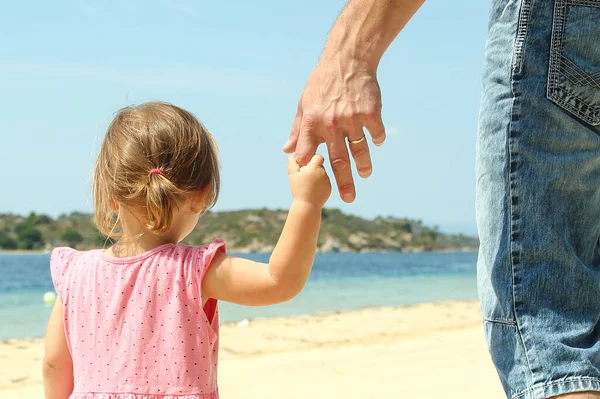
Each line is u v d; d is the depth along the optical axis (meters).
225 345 6.77
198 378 1.94
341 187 1.93
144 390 1.92
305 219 1.93
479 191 1.74
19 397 4.54
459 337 6.85
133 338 1.95
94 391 1.94
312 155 1.95
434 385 4.45
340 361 5.55
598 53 1.61
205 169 2.18
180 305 1.96
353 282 23.52
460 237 106.12
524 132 1.64
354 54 1.88
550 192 1.63
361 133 1.89
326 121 1.89
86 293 2.03
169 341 1.94
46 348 2.10
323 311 11.46
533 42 1.64
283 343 6.88
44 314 12.20
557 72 1.62
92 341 1.98
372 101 1.87
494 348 1.66
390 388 4.39
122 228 2.12
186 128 2.15
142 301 1.97
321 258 64.81
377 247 96.44
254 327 8.27
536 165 1.63
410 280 25.38
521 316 1.60
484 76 1.75
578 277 1.60
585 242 1.65
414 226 103.31
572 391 1.51
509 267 1.63
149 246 2.07
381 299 14.77
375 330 7.86
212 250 2.01
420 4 1.85
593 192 1.64
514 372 1.60
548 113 1.63
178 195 2.08
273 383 4.67
